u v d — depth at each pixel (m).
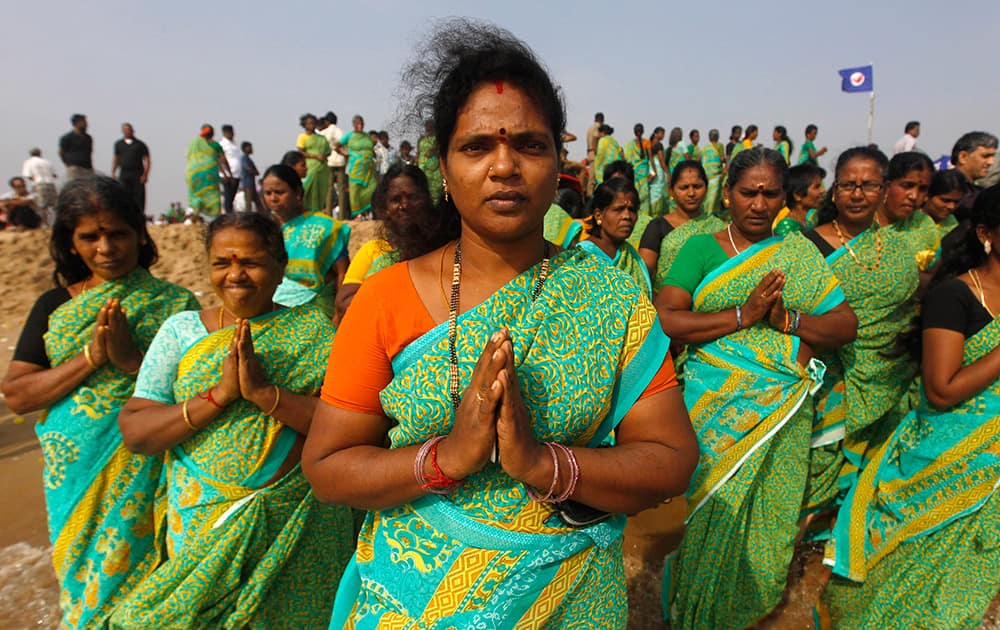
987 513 2.48
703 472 2.92
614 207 4.61
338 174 12.70
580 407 1.39
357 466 1.44
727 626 2.91
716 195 12.16
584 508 1.48
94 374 2.59
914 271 3.40
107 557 2.60
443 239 1.63
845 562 2.84
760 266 2.99
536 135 1.33
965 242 2.55
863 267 3.34
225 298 2.36
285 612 2.41
